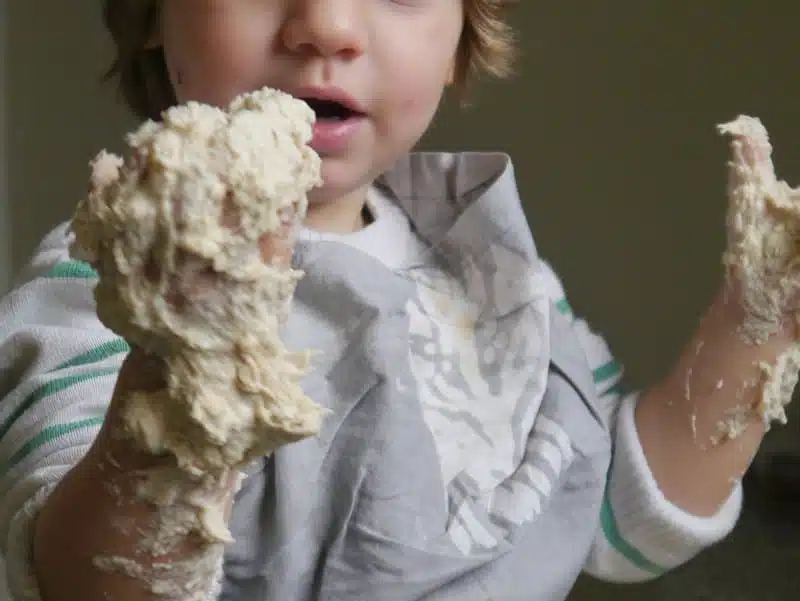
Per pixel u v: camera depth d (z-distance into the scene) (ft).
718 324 2.21
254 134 1.07
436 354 2.24
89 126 3.36
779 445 3.40
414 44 1.96
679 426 2.29
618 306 3.53
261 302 1.08
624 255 3.49
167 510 1.18
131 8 2.23
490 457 2.15
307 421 1.11
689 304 3.49
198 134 1.06
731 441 2.27
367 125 1.96
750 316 2.13
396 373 1.91
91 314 1.88
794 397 3.41
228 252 1.05
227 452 1.11
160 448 1.11
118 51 2.41
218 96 1.88
